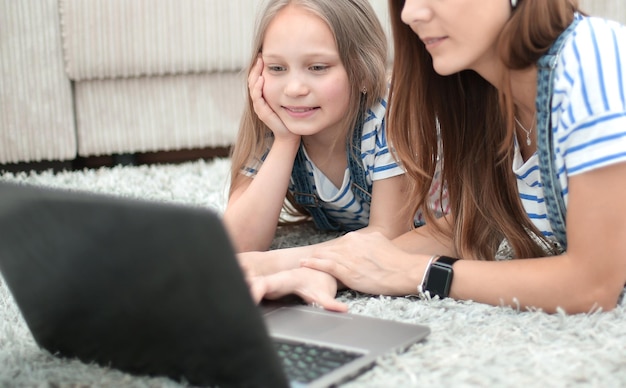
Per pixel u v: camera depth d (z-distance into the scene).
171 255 0.69
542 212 1.09
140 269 0.72
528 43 0.95
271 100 1.28
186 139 2.25
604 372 0.81
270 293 1.05
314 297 1.05
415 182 1.18
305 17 1.22
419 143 1.15
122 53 2.13
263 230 1.32
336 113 1.26
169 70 2.17
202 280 0.69
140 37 2.13
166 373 0.83
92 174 2.11
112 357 0.86
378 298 1.11
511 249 1.32
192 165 2.20
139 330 0.79
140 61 2.14
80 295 0.80
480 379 0.80
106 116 2.21
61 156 2.20
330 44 1.23
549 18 0.94
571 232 0.96
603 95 0.91
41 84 2.15
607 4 2.07
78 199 0.71
